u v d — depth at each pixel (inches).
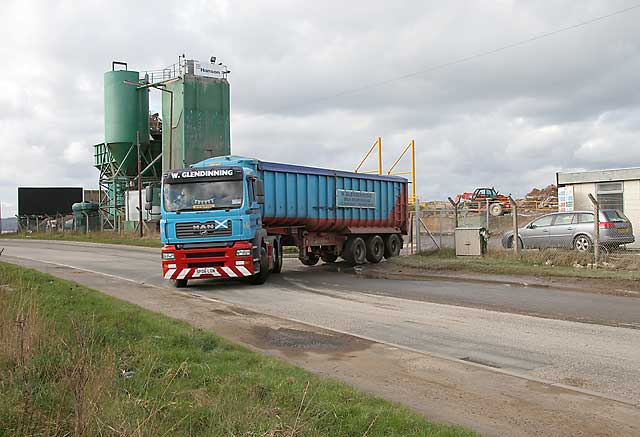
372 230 947.3
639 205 1009.5
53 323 324.5
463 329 404.5
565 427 220.2
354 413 212.5
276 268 783.7
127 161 2172.7
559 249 796.6
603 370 298.2
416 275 732.7
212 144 1937.7
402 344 361.1
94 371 221.5
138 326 353.4
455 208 898.7
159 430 182.9
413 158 1480.1
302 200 808.3
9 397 201.9
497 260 779.4
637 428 219.0
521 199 1902.1
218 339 332.8
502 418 230.2
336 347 351.6
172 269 626.5
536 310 475.5
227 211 627.5
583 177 1071.0
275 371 268.2
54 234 2092.8
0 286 471.5
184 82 1903.3
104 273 796.0
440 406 245.0
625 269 665.0
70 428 182.2
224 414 197.6
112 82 2148.1
